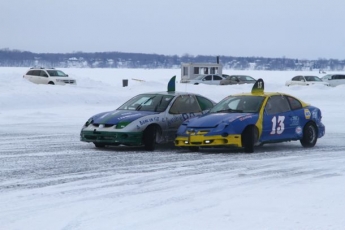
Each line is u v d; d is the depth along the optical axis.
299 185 21.88
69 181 22.75
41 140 37.50
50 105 67.81
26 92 70.19
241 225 16.05
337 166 26.73
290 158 29.50
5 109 62.97
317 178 23.48
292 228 15.73
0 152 31.44
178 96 34.69
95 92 78.56
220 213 17.42
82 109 63.25
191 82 119.62
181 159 29.19
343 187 21.42
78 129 44.78
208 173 24.78
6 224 16.27
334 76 118.50
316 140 35.06
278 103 33.44
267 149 33.62
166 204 18.72
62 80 95.00
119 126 32.22
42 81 94.69
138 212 17.64
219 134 30.88
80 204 18.73
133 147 34.50
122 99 75.00
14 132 42.44
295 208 18.02
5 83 80.12
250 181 22.84
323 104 73.75
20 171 25.05
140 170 25.55
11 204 18.67
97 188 21.38
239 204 18.62
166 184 22.22
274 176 24.02
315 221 16.44
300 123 34.00
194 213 17.45
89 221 16.56
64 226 16.05
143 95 35.72
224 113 32.53
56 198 19.61
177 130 33.47
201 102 35.59
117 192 20.69
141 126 32.34
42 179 23.14
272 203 18.75
